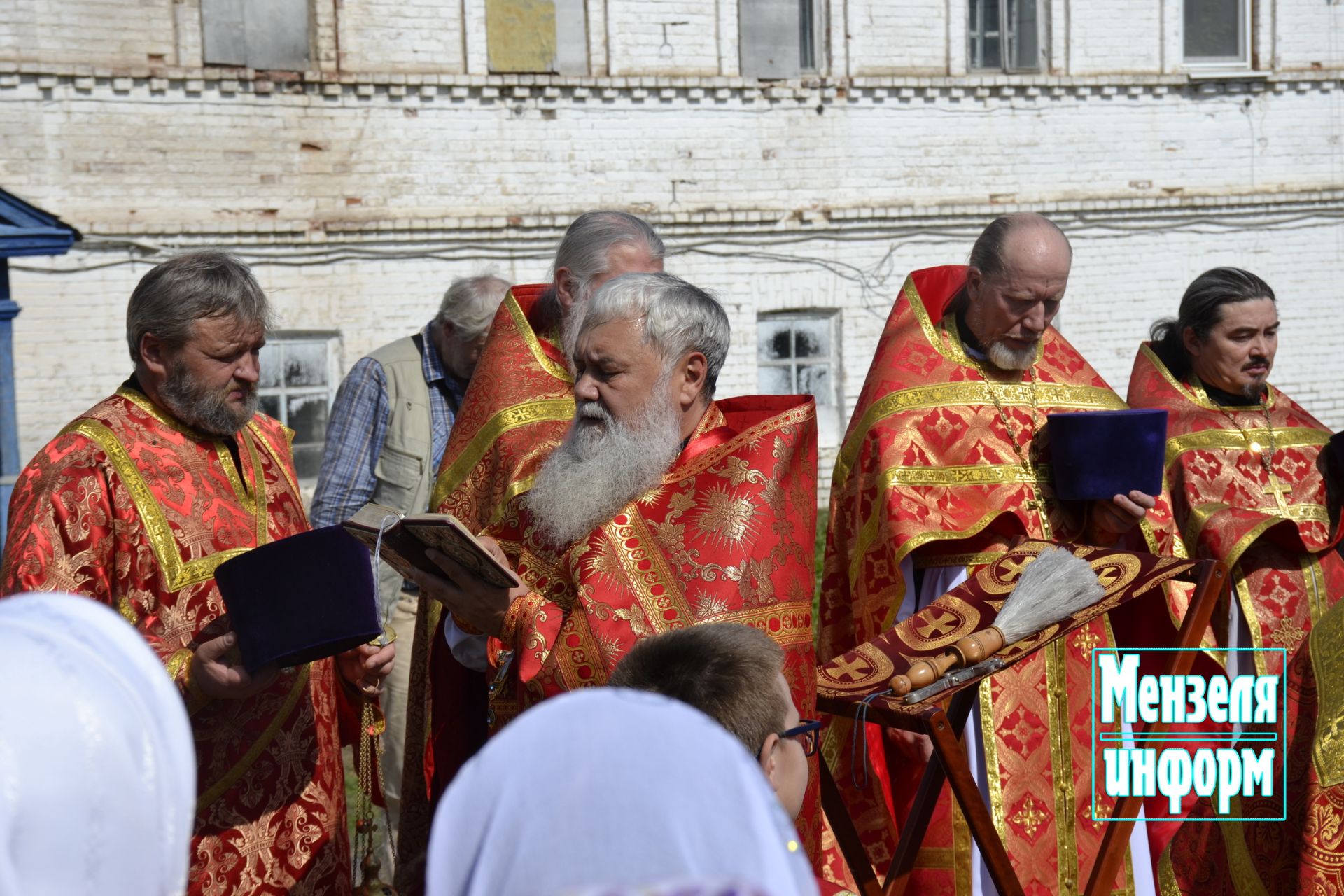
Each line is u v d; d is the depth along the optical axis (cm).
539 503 287
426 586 287
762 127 1239
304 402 1134
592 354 282
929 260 1295
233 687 276
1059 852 349
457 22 1148
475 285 449
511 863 109
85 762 118
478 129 1161
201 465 306
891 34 1266
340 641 268
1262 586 419
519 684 286
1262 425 444
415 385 457
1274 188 1369
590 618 271
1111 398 393
